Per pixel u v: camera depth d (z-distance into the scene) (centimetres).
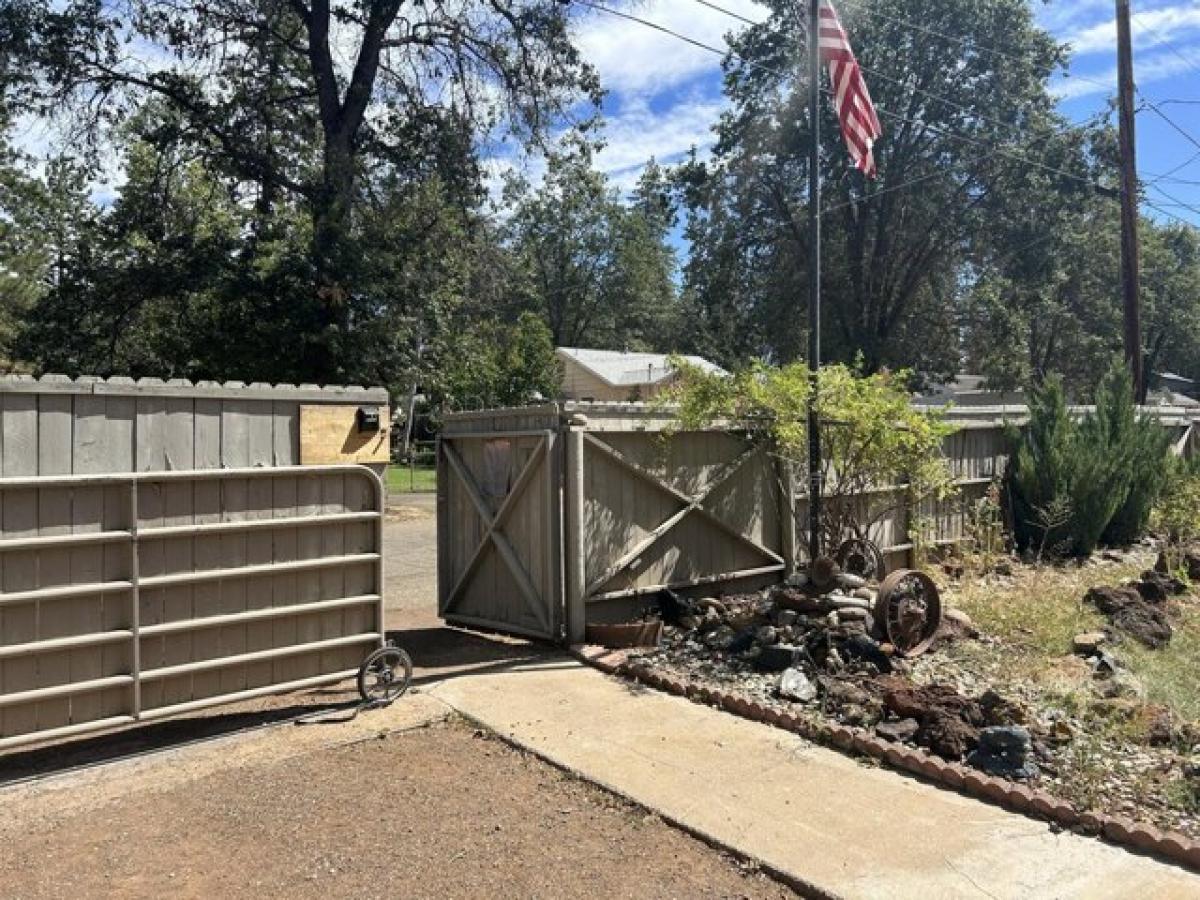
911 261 2792
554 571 657
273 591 478
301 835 349
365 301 1641
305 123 1784
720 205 2772
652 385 3089
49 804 381
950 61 2500
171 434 440
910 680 530
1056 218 2562
